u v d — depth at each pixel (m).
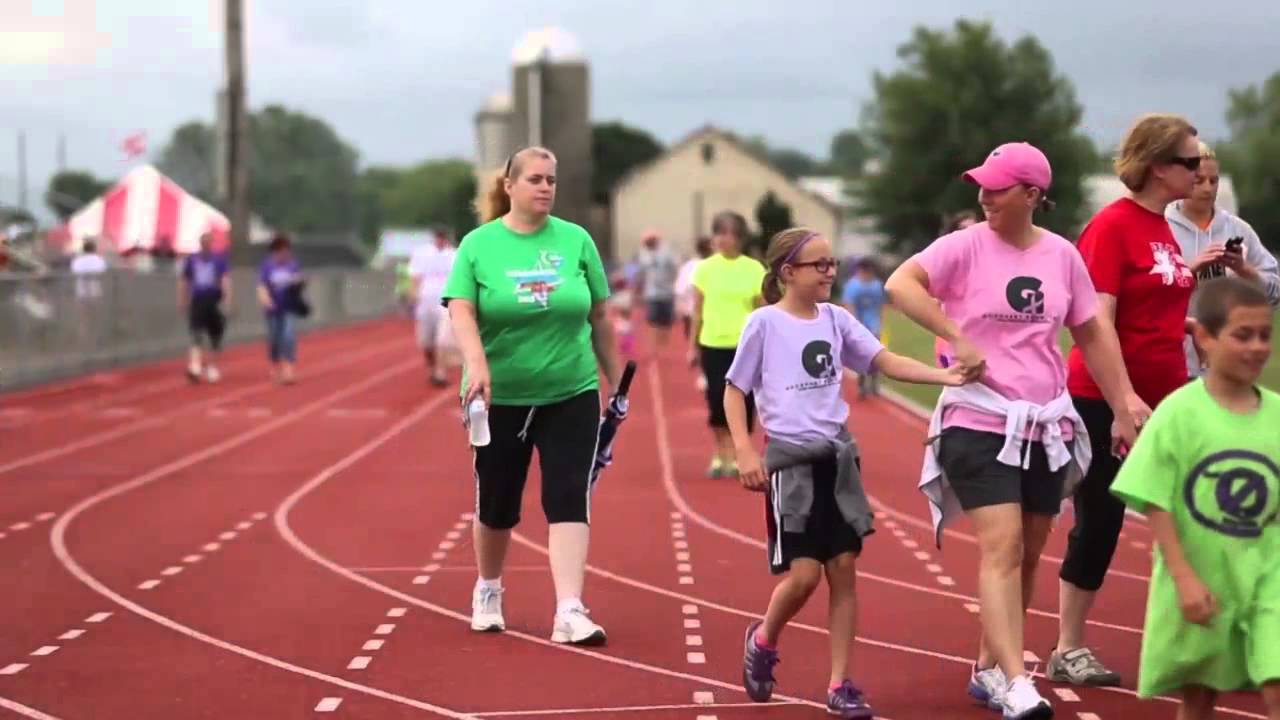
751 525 12.01
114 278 28.17
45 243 47.84
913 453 17.05
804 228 6.89
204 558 10.61
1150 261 7.01
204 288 25.75
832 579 6.66
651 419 20.62
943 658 7.75
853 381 27.23
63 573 10.07
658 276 32.19
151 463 15.83
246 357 32.44
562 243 8.14
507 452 8.19
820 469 6.64
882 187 70.06
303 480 14.59
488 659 7.75
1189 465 5.29
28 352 23.89
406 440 17.95
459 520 12.25
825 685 7.22
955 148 66.88
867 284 23.66
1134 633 8.21
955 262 6.58
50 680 7.37
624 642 8.12
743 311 14.52
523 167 8.04
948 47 67.44
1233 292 5.27
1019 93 65.50
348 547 11.03
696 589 9.52
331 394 24.02
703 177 112.81
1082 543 7.16
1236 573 5.24
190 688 7.21
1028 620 8.55
